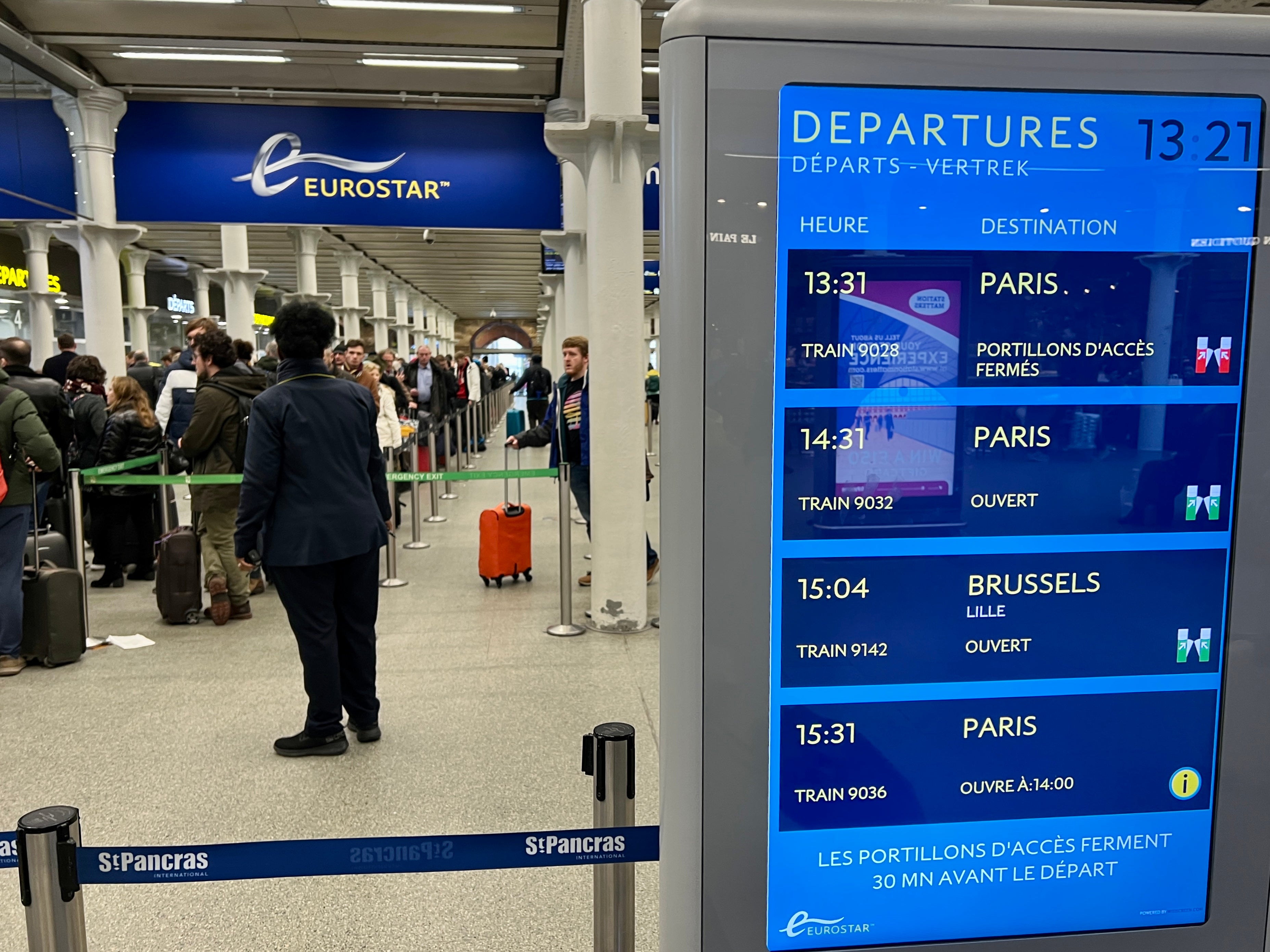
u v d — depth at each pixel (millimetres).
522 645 5184
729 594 1455
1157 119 1440
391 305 41344
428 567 7297
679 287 1389
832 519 1458
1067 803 1576
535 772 3520
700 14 1351
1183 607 1546
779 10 1361
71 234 9508
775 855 1537
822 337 1420
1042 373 1468
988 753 1551
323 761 3641
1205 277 1477
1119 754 1570
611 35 4969
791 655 1486
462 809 3221
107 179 9273
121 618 5852
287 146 8789
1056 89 1415
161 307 27188
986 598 1509
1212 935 1624
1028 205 1434
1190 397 1498
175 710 4234
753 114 1371
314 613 3609
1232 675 1560
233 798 3324
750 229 1387
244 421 5707
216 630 5586
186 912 2625
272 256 24516
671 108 1369
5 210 8359
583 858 1736
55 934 1634
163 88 9688
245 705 4297
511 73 9586
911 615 1499
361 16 8227
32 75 8625
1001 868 1583
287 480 3520
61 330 20891
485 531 6543
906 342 1437
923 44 1389
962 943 1588
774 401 1424
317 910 2633
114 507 6621
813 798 1530
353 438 3625
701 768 1492
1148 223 1456
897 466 1460
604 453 5332
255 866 1672
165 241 21359
